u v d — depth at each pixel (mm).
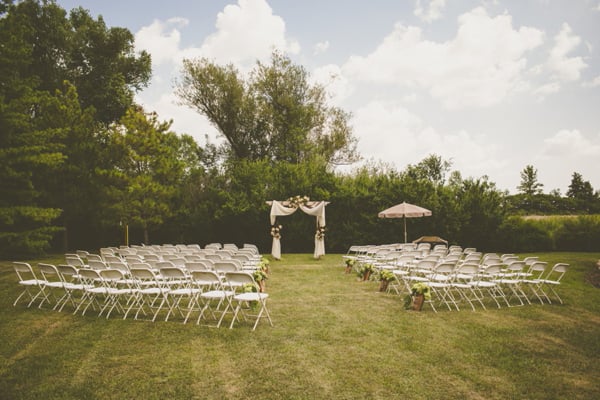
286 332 5773
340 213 20203
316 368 4398
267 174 21047
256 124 26953
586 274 11820
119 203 17688
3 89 13875
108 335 5629
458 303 7781
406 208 14695
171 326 6082
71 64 24234
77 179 18672
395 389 3861
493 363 4559
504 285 9758
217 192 21438
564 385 3977
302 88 27578
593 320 6496
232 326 6070
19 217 14648
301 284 10062
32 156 13781
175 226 21750
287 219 20438
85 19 25500
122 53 26172
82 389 3883
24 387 3932
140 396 3732
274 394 3766
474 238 19328
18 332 5770
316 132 27656
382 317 6664
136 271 6492
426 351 4957
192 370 4355
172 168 19672
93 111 20125
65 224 19422
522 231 19094
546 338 5508
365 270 10633
